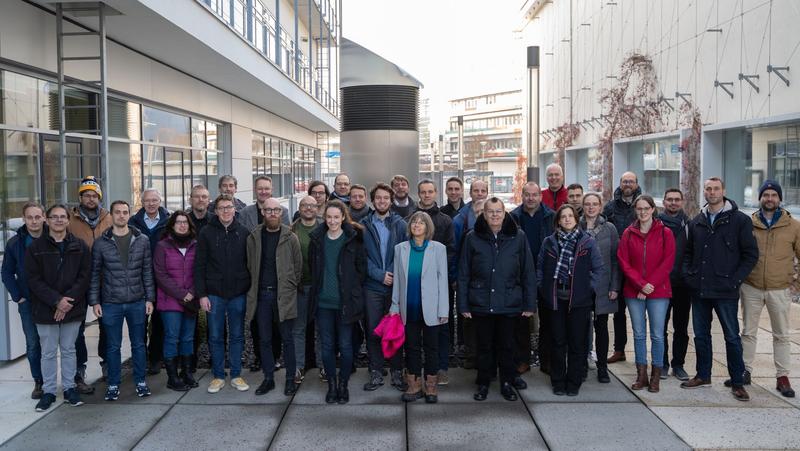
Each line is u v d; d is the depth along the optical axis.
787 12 9.54
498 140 101.56
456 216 7.01
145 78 11.59
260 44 16.27
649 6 15.18
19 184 8.08
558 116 24.19
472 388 6.16
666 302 5.99
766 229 5.93
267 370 6.04
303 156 32.84
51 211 5.48
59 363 6.90
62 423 5.27
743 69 10.89
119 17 8.67
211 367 6.85
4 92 7.79
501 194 49.38
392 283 5.97
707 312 6.04
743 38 10.86
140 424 5.24
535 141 12.20
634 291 6.07
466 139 100.00
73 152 9.39
